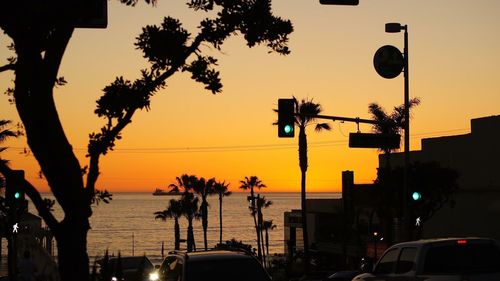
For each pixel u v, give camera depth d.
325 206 65.50
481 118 46.22
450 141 49.12
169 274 14.46
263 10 11.98
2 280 23.75
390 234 45.94
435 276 12.13
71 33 10.11
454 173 41.78
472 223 45.28
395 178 44.12
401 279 13.10
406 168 27.25
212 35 11.94
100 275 30.30
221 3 11.99
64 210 10.22
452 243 12.66
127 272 27.84
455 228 46.75
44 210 10.23
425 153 52.03
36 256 42.25
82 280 10.20
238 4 11.95
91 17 9.80
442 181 41.03
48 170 10.12
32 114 10.02
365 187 57.06
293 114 24.28
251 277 13.54
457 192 46.66
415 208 39.78
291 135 24.23
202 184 95.56
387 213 46.00
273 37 12.14
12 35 9.87
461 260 12.53
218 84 12.11
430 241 12.85
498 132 44.69
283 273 53.12
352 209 46.38
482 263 12.53
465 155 47.53
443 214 47.84
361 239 58.22
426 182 40.88
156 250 144.25
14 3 9.24
